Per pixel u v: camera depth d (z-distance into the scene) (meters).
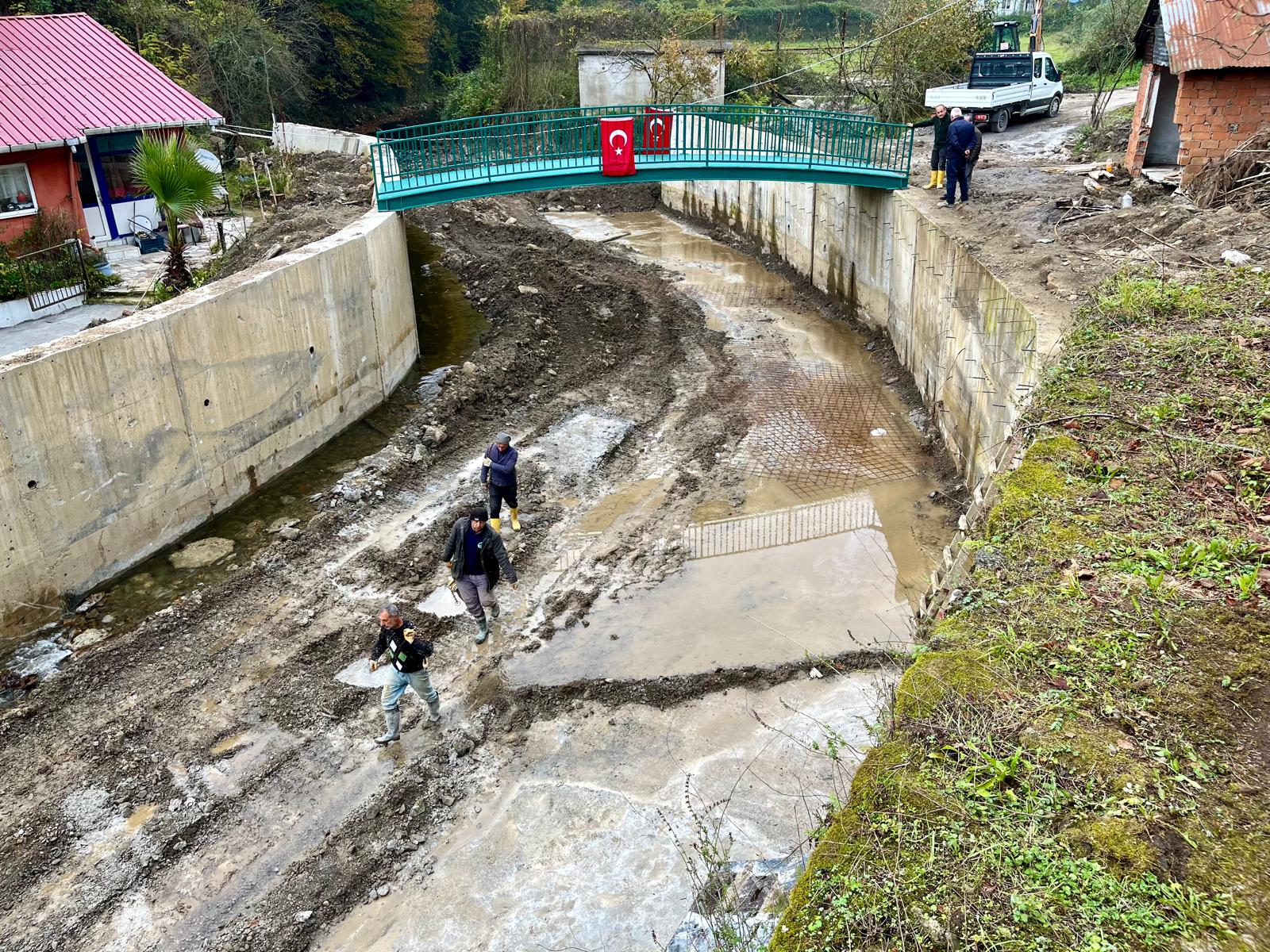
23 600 10.30
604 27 39.53
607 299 21.91
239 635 10.45
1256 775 4.44
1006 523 6.79
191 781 8.46
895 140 19.12
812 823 7.82
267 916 7.22
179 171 17.38
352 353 15.57
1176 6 15.66
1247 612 5.48
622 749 8.96
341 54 44.94
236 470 13.16
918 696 5.17
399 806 8.30
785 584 11.59
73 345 10.67
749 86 36.22
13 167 19.86
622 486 14.09
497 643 10.55
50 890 7.36
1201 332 9.38
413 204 17.88
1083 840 4.17
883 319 19.80
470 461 14.71
